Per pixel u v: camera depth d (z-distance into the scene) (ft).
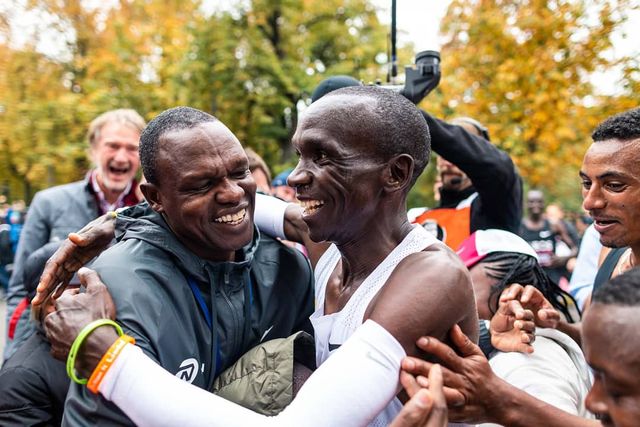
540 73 23.76
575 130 26.53
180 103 39.11
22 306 7.77
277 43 41.78
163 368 4.32
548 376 4.83
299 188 4.12
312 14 41.88
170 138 4.61
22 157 42.80
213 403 3.74
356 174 3.97
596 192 5.11
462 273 3.91
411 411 3.40
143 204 5.27
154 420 3.71
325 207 4.06
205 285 4.91
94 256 4.81
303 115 4.15
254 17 40.27
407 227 4.36
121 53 39.11
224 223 4.77
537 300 5.36
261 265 5.52
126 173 9.59
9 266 29.78
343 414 3.54
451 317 3.81
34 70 40.93
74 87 42.45
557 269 19.13
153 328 4.35
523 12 24.17
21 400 5.38
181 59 39.29
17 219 32.17
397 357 3.69
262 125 40.70
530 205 19.93
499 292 5.75
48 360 5.49
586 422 3.92
